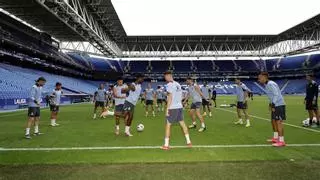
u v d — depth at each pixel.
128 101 10.23
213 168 5.78
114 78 75.31
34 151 7.51
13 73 38.66
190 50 71.62
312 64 71.69
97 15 41.31
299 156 6.84
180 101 8.13
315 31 56.19
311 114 12.61
